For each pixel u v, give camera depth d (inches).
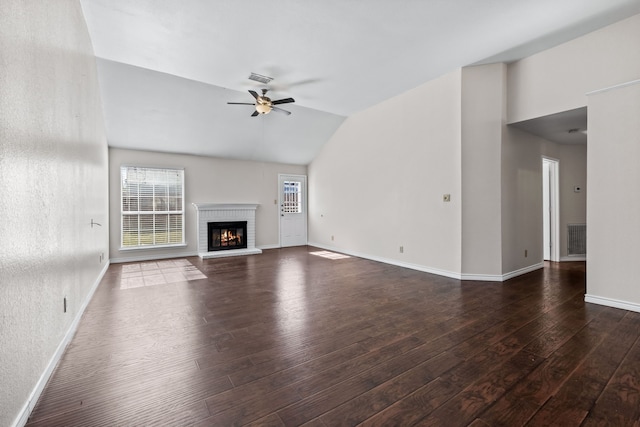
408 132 194.9
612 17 116.6
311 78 170.4
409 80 177.0
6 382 49.3
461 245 165.8
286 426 54.8
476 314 112.5
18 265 54.1
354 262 220.7
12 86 52.2
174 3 106.0
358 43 133.7
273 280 167.6
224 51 139.2
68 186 90.0
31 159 60.7
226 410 59.2
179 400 62.4
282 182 307.3
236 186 280.4
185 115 208.1
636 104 113.0
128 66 160.1
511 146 165.5
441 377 70.7
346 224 257.9
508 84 158.2
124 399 62.7
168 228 245.8
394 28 122.6
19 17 55.6
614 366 75.2
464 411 58.7
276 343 89.2
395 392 65.1
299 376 71.4
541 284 154.8
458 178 166.4
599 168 122.2
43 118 67.9
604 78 123.9
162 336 94.2
